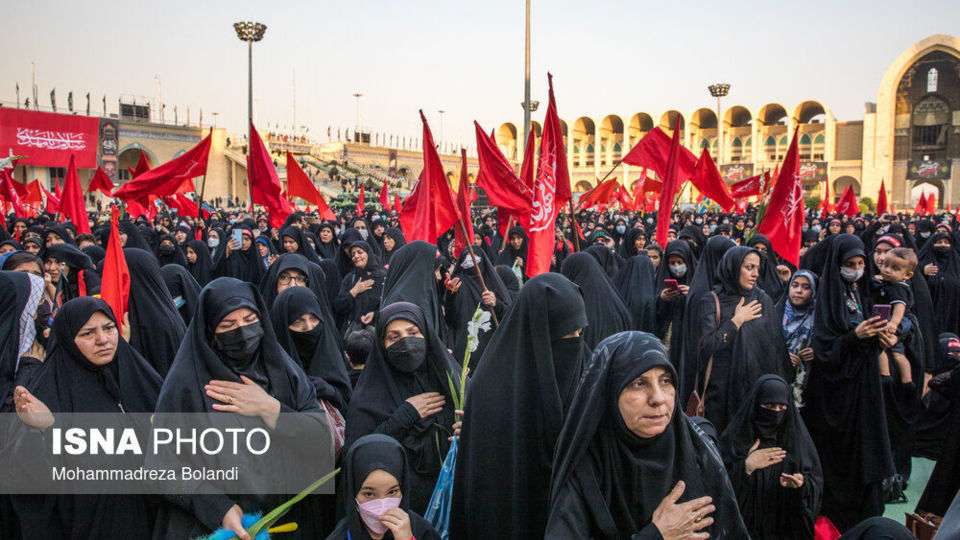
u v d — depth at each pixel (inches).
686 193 2018.9
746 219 719.1
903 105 2021.4
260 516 101.9
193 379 104.9
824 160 2074.3
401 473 92.7
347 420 119.6
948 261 287.1
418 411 115.4
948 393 153.9
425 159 219.5
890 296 192.2
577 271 182.2
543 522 94.0
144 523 111.2
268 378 112.6
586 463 80.3
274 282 225.9
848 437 162.9
